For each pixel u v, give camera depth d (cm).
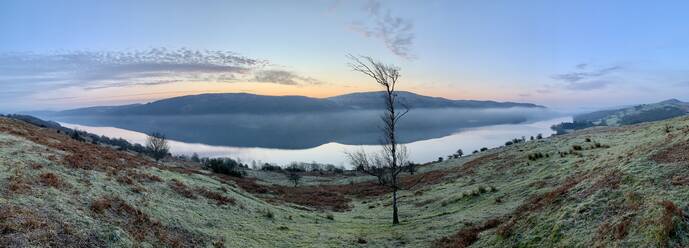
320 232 2998
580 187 2181
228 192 3922
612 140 4641
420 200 4788
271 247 2455
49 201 1895
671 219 1432
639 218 1560
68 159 2794
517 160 5466
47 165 2495
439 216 3428
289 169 15100
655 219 1486
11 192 1844
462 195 4106
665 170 1895
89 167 2825
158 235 2086
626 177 1992
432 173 7331
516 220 2191
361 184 8450
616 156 2966
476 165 6438
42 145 3028
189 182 3741
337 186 8606
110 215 2053
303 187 8350
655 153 2206
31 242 1472
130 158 4088
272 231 2858
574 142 5512
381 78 3803
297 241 2659
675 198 1588
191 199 3144
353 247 2556
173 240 2106
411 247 2498
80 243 1628
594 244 1573
